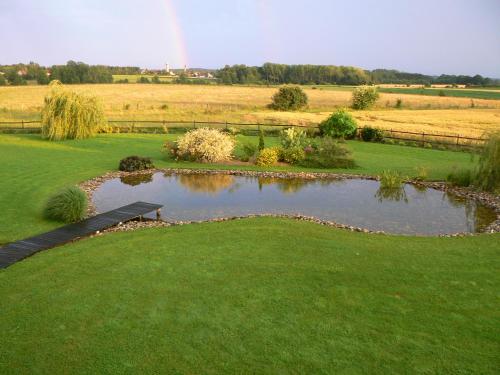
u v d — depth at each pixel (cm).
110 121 3359
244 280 820
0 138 2659
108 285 793
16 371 563
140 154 2267
